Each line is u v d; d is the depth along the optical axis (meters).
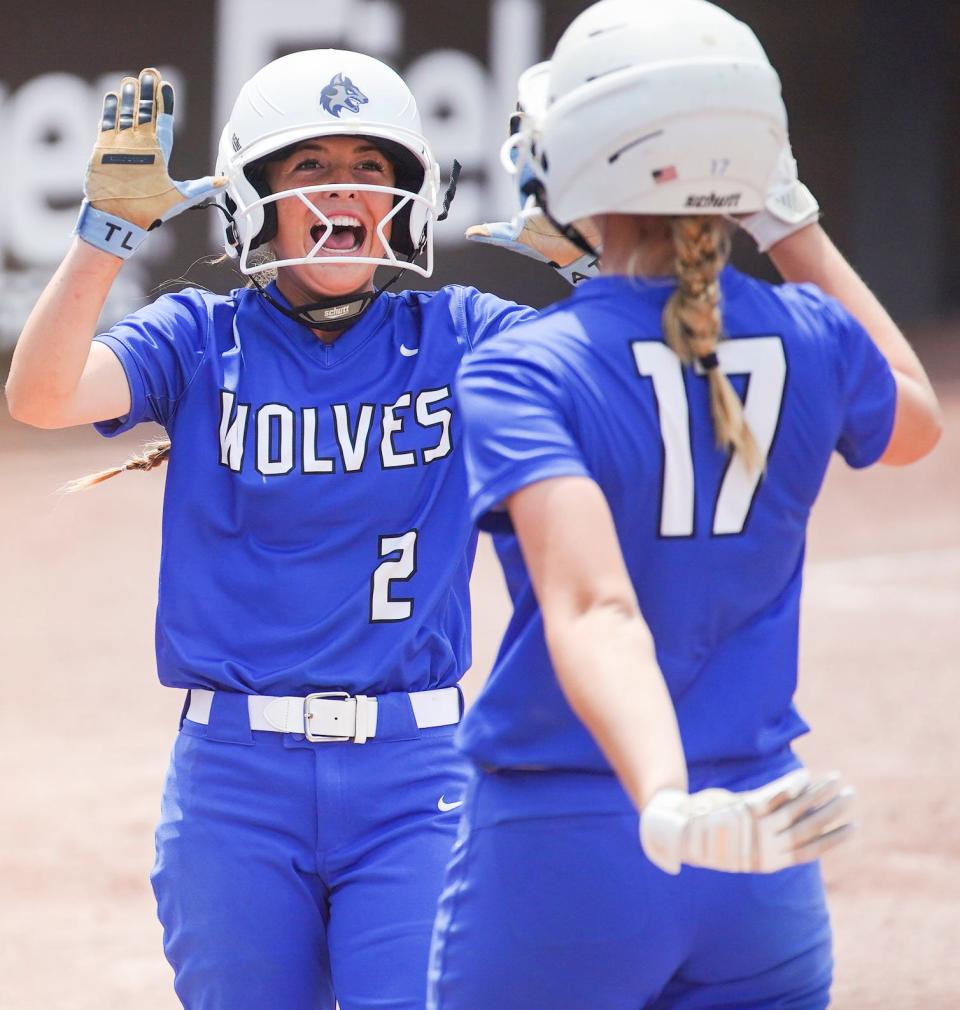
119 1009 16.05
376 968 10.06
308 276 10.87
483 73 65.19
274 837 10.35
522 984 7.62
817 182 76.81
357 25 65.62
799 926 7.73
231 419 10.68
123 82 10.16
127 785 24.45
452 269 65.75
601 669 6.75
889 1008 15.39
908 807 21.92
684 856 6.29
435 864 10.28
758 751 7.68
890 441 8.40
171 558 10.72
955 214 80.44
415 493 10.63
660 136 7.34
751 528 7.58
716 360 7.43
